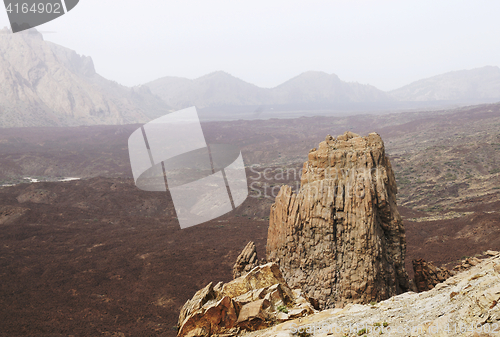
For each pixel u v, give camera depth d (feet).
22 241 332.80
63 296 218.38
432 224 314.14
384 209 106.11
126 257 286.87
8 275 249.75
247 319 53.98
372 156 110.11
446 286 59.93
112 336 166.91
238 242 311.88
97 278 245.86
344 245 105.50
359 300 99.81
